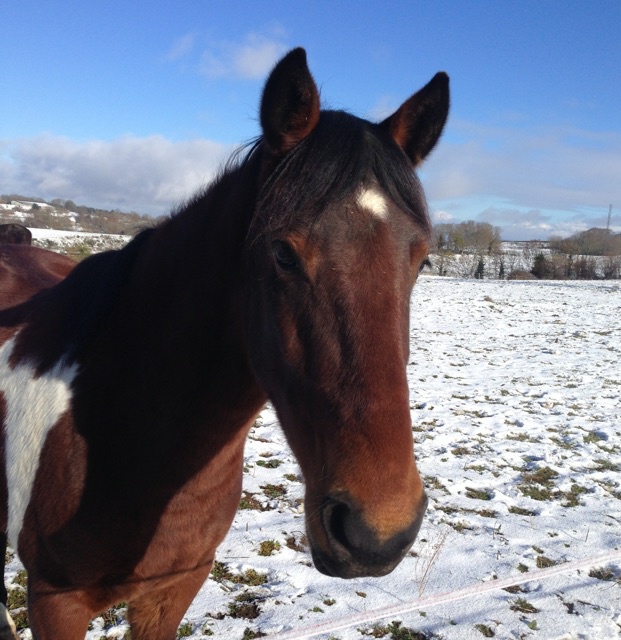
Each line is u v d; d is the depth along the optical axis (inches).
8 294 99.8
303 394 55.7
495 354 435.2
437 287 914.7
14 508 76.2
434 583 134.2
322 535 52.6
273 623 114.3
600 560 121.5
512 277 1376.7
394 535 49.2
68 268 122.3
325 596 125.1
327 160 54.8
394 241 54.9
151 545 71.9
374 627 116.9
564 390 333.1
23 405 78.4
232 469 76.6
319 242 53.4
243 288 64.7
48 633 73.1
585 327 588.1
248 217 64.9
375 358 51.8
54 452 72.4
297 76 57.0
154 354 72.2
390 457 50.4
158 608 81.3
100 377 74.4
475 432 246.8
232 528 150.7
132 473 70.4
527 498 185.6
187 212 76.7
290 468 192.1
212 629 111.4
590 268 1403.8
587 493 193.8
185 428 70.3
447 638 115.0
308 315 54.2
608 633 119.4
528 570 141.7
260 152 65.4
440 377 349.1
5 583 121.4
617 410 297.7
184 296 71.8
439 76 66.7
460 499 181.5
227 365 69.6
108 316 78.5
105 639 106.7
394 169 56.9
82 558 70.7
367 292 52.8
